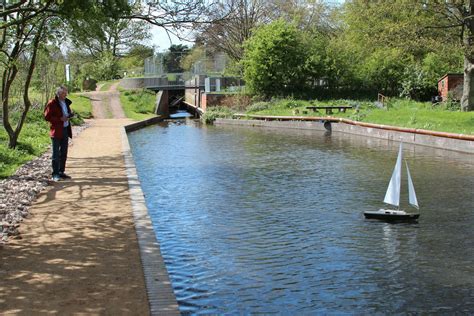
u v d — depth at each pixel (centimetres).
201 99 4819
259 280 770
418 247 923
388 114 3086
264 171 1703
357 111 3384
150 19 1117
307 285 752
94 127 3020
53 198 1048
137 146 2441
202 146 2430
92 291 580
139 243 753
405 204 1236
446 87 3647
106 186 1168
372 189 1401
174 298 565
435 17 3012
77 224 855
